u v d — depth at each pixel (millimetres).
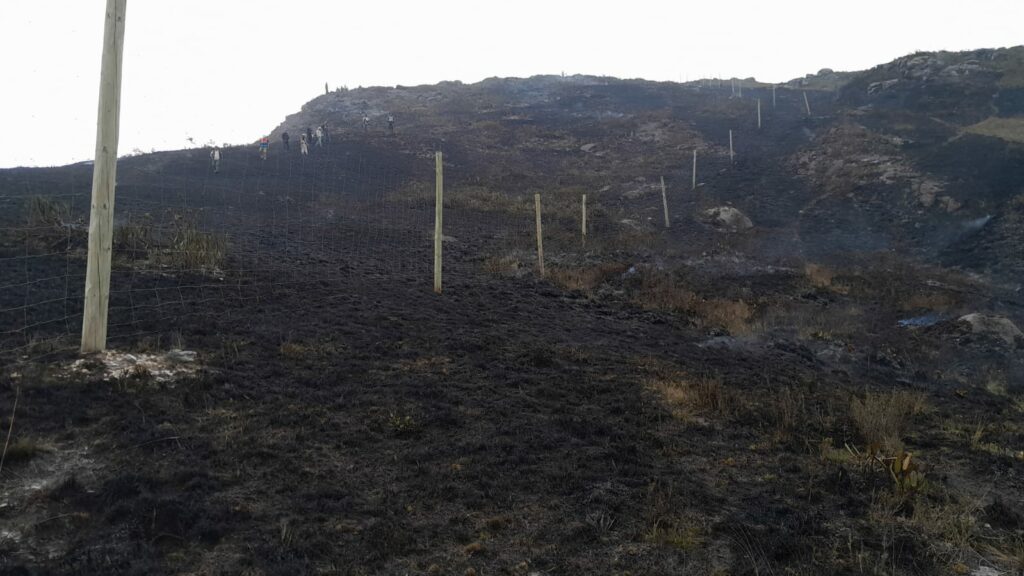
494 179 35344
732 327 13969
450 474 5082
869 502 5188
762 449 6387
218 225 17297
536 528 4383
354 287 12484
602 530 4379
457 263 18422
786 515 4844
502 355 9195
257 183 26469
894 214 26906
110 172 6340
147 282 9789
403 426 5902
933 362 12719
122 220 14438
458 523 4363
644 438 6355
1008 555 4469
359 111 54875
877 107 42500
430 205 27828
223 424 5578
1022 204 24453
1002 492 5750
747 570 3982
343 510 4375
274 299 10398
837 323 14977
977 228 24219
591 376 8547
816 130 40156
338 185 29391
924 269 20797
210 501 4246
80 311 7926
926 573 4145
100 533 3754
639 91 58188
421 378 7609
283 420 5773
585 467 5461
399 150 40500
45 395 5457
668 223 27391
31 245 10602
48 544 3617
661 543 4270
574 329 12094
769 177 34094
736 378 9477
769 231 26531
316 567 3686
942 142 32750
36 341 6668
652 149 42750
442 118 50844
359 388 6953
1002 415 9172
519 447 5750
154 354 6824
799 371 10742
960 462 6512
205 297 9719
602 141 44938
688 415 7293
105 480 4328
